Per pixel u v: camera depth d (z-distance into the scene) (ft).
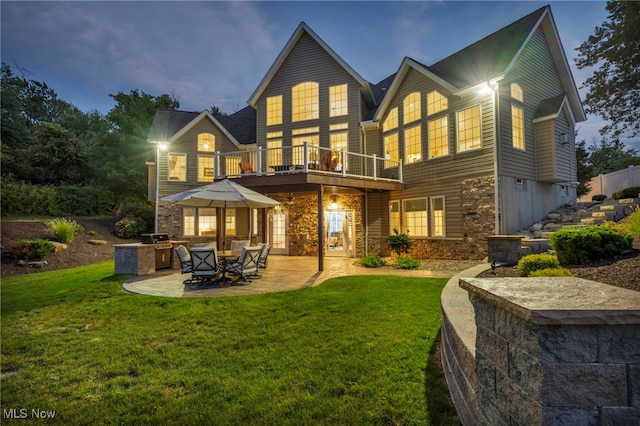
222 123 57.57
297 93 50.34
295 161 49.49
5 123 82.79
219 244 40.81
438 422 8.16
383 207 45.39
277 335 14.46
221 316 17.28
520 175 35.94
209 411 9.34
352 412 8.86
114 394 10.46
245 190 28.89
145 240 32.04
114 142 83.71
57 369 12.32
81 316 18.21
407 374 10.50
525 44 34.50
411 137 42.52
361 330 14.38
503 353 5.49
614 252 17.34
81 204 68.85
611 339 4.43
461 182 36.22
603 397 4.37
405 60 41.63
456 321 9.43
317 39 48.19
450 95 37.55
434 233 39.29
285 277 28.25
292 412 9.06
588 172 59.06
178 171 54.85
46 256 40.24
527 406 4.77
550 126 37.47
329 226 48.14
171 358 12.78
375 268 33.12
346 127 47.26
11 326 17.07
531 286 6.03
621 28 49.42
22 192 59.93
